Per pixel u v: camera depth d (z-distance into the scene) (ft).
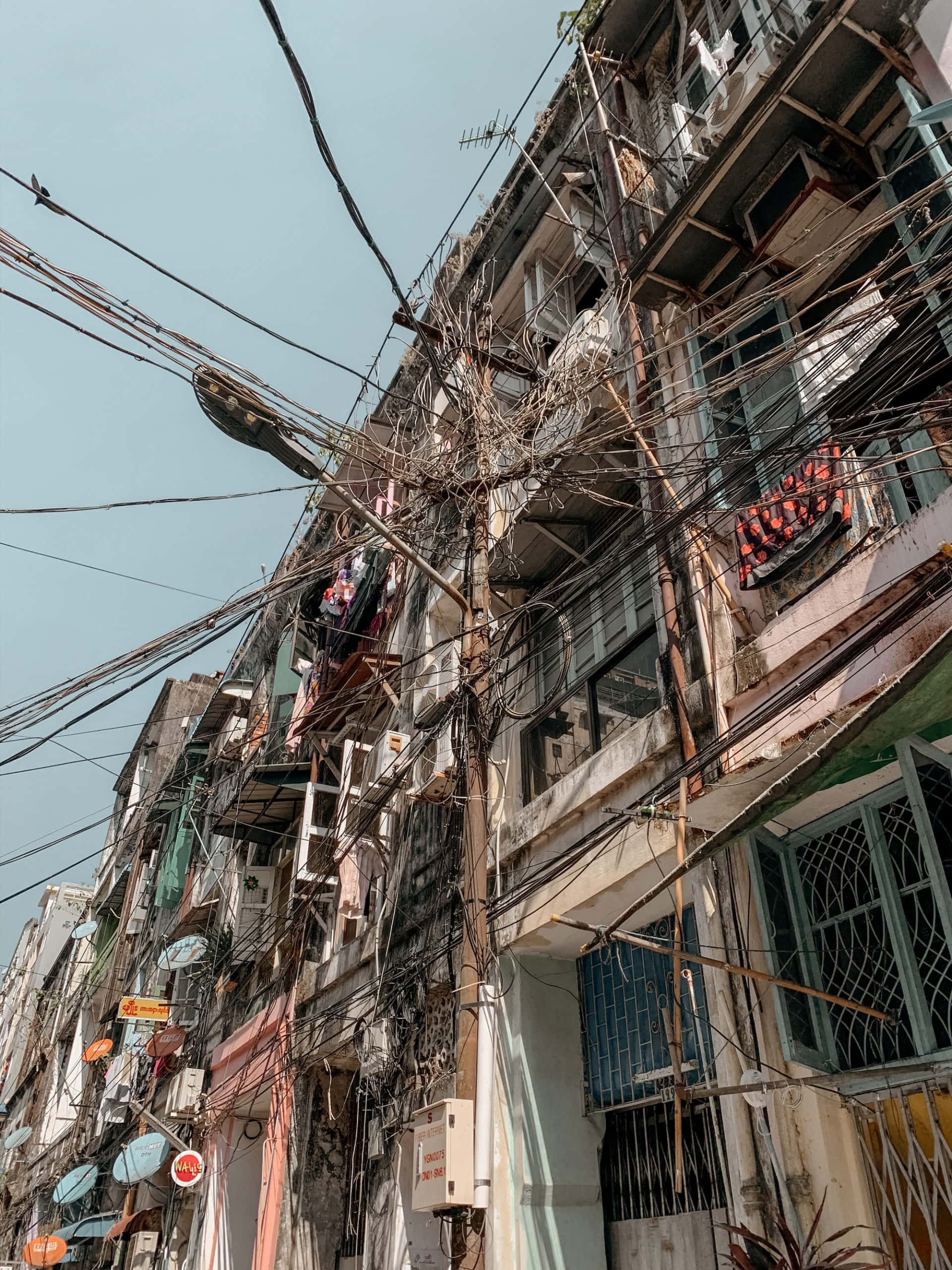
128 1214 54.54
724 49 26.53
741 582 18.67
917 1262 12.89
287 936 39.34
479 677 20.71
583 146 32.86
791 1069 15.03
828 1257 12.64
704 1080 18.20
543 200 34.68
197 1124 44.32
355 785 36.86
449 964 24.99
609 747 21.34
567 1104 21.30
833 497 16.74
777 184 21.07
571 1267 19.71
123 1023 68.33
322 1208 31.32
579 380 23.16
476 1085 17.70
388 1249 25.38
